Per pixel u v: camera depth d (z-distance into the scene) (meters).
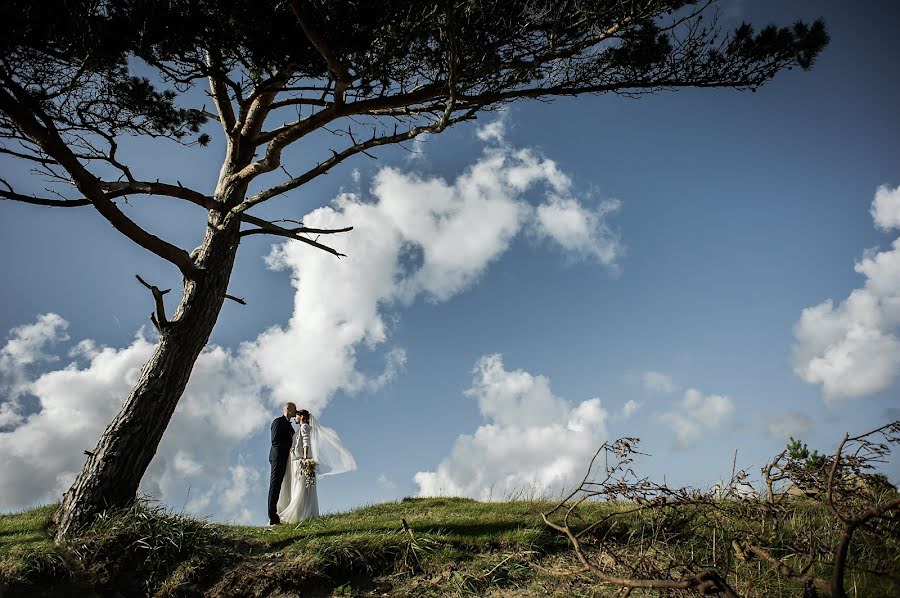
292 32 7.30
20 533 7.38
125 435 7.74
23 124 6.71
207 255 8.71
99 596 6.26
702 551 5.94
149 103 8.34
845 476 5.04
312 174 8.28
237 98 8.20
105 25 6.77
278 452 9.54
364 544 6.88
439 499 10.27
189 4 7.03
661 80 8.59
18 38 6.35
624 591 4.46
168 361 8.16
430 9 6.94
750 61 8.42
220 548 7.05
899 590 4.71
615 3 7.71
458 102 8.30
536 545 6.90
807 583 3.95
